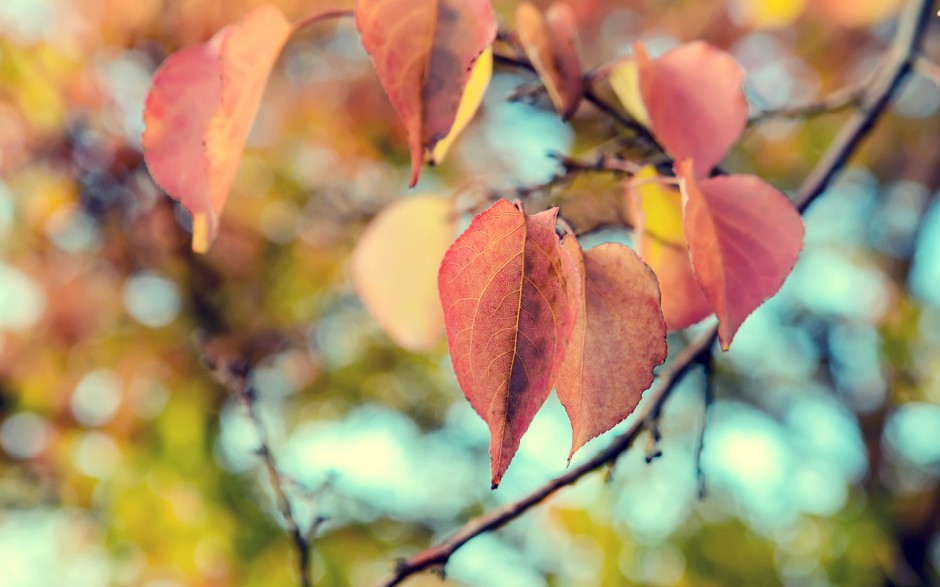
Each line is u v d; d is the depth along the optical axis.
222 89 0.67
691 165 0.66
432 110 0.63
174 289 2.25
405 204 0.81
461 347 0.61
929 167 2.68
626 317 0.64
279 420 2.21
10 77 2.02
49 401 2.10
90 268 2.28
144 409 1.92
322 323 2.32
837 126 2.33
